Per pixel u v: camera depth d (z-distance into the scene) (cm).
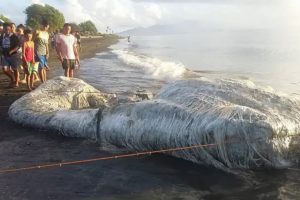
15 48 848
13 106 607
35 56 868
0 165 433
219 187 375
